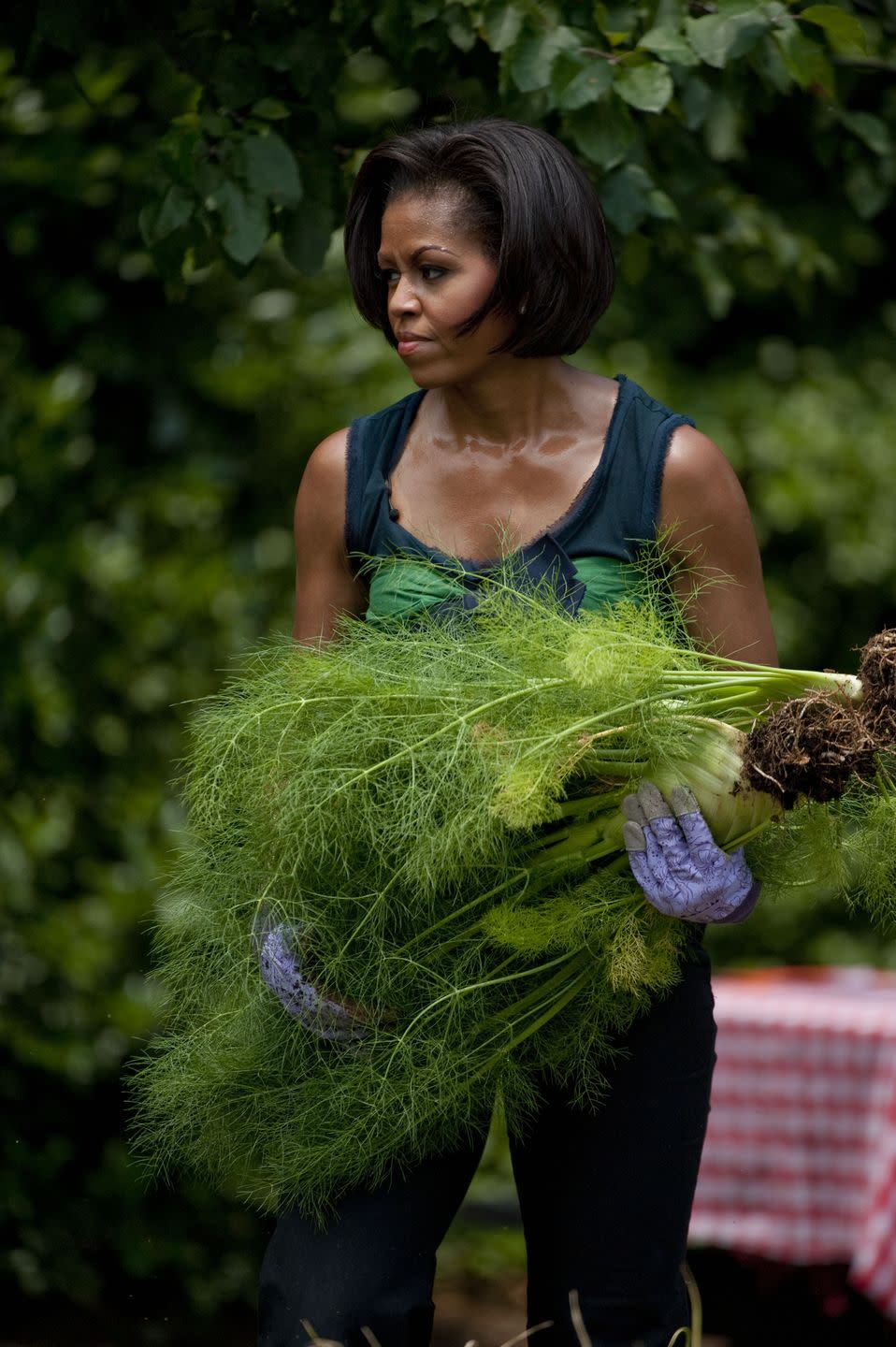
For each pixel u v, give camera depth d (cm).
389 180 426
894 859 395
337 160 619
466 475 425
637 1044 406
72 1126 867
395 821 377
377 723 381
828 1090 706
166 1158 441
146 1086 432
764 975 849
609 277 418
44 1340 805
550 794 372
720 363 1301
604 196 590
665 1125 406
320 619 455
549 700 379
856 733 359
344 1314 388
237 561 973
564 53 556
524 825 364
